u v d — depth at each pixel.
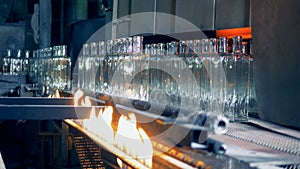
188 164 1.63
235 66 2.61
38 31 10.33
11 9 11.37
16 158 10.91
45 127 9.80
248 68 2.63
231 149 1.66
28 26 10.87
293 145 1.85
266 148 1.76
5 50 10.26
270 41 2.78
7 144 11.55
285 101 2.59
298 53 2.51
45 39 9.58
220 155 1.57
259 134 2.15
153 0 5.04
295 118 2.50
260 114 2.84
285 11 2.65
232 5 3.71
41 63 6.48
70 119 3.38
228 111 2.59
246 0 3.53
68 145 7.80
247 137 2.03
